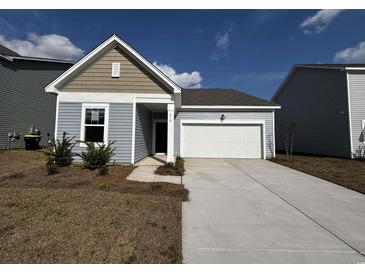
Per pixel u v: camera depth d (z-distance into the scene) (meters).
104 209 4.56
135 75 10.16
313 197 6.00
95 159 8.48
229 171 9.45
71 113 9.98
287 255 3.23
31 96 16.78
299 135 19.08
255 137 14.39
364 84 14.07
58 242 3.25
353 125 13.88
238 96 16.45
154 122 15.42
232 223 4.30
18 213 4.25
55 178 7.06
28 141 15.26
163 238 3.51
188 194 6.08
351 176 8.53
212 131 14.52
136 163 10.45
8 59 14.91
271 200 5.71
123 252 3.07
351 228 4.14
